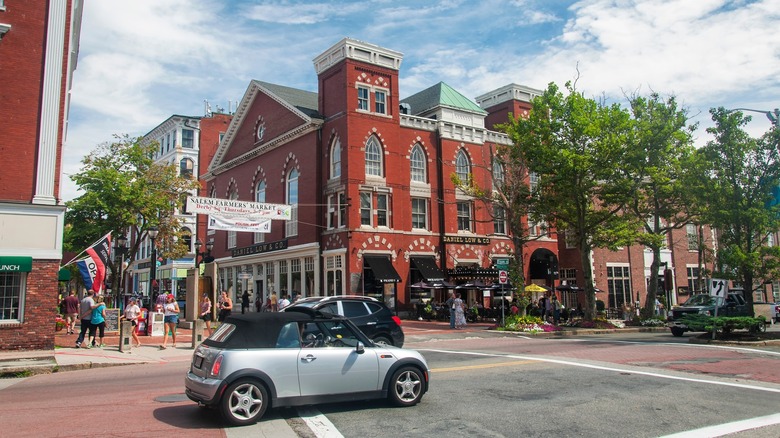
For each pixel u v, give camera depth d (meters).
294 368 8.62
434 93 41.62
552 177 29.33
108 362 16.33
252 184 44.69
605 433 7.88
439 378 12.13
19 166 18.39
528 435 7.77
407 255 36.00
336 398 8.88
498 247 40.38
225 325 9.05
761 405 9.70
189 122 61.62
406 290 35.62
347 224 33.78
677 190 30.80
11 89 18.52
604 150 27.88
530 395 10.35
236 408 8.22
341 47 35.59
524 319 27.55
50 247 18.41
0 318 17.73
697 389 11.01
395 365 9.40
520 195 30.16
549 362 14.55
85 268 24.62
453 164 38.41
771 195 21.34
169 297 26.19
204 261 29.48
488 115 45.69
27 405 9.99
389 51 36.72
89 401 10.30
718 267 22.73
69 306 25.14
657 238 31.45
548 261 42.38
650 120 30.89
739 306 30.25
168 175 40.72
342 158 34.97
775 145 21.44
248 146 46.19
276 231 41.31
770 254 21.70
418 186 37.50
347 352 9.08
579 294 43.31
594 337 24.75
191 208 26.86
